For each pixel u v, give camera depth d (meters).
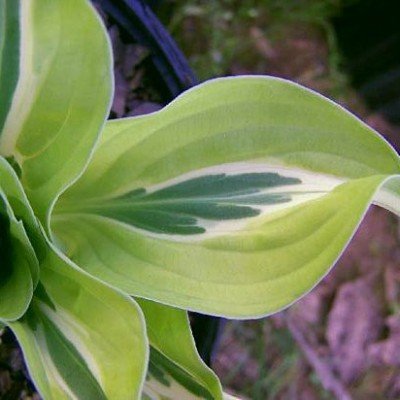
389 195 0.22
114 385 0.19
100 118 0.19
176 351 0.23
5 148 0.20
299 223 0.21
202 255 0.22
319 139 0.22
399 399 0.53
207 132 0.22
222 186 0.23
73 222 0.23
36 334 0.21
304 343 0.51
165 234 0.22
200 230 0.22
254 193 0.22
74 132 0.19
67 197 0.23
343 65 0.54
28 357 0.19
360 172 0.22
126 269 0.22
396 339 0.53
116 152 0.23
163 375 0.24
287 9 0.52
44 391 0.19
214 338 0.33
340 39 0.54
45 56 0.19
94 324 0.20
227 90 0.22
